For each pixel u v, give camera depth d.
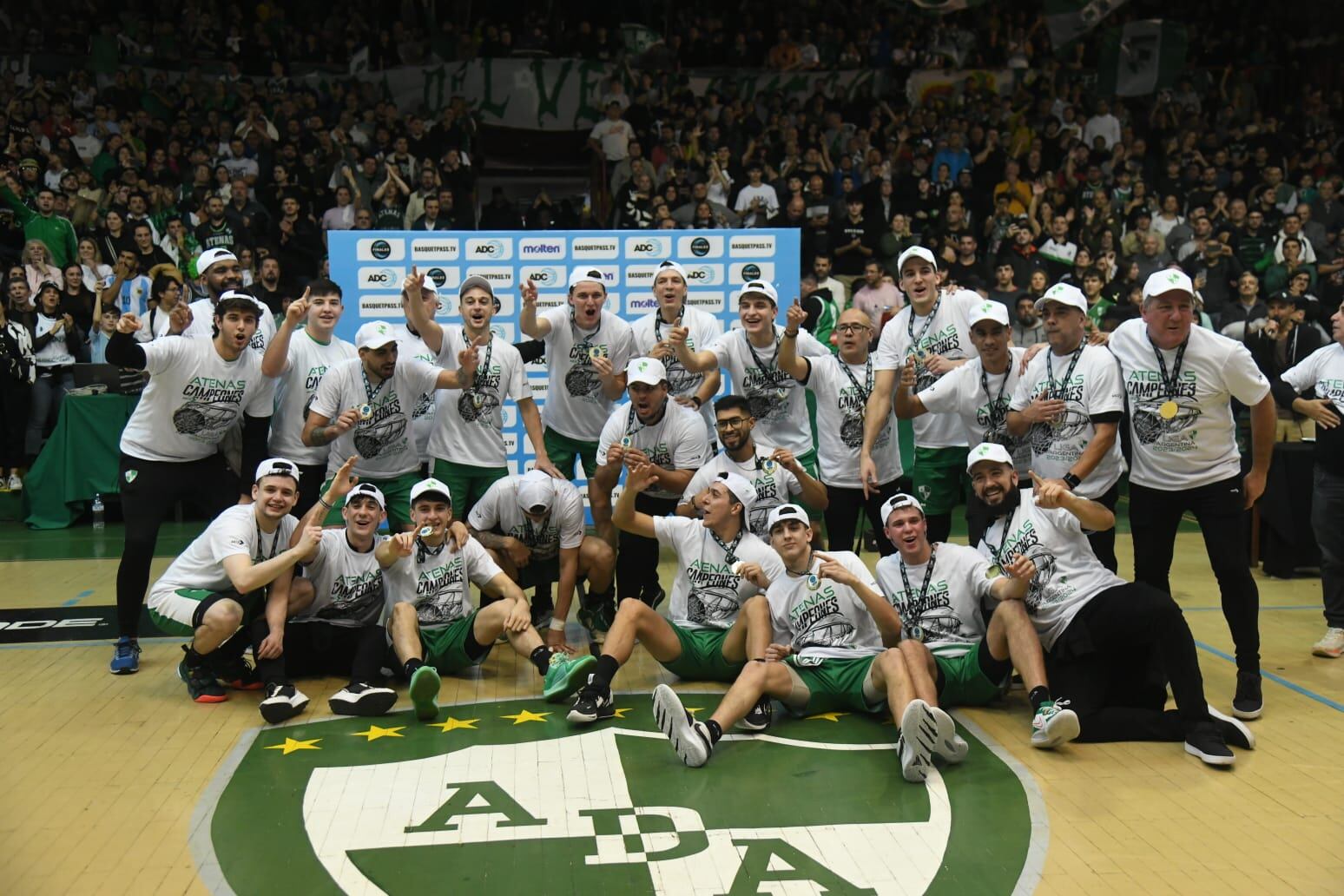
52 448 9.08
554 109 14.13
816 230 11.89
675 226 11.97
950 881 3.29
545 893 3.22
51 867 3.39
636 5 15.42
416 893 3.22
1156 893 3.21
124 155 11.93
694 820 3.72
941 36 15.59
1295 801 3.86
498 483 5.80
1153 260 12.10
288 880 3.31
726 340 6.14
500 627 5.09
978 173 13.37
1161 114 14.80
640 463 5.11
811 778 4.09
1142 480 4.88
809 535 4.91
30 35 13.52
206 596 4.89
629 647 4.86
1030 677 4.34
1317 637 5.96
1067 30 14.65
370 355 5.60
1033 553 4.59
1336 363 5.70
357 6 14.88
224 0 14.66
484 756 4.31
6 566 7.74
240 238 10.93
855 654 4.73
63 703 4.96
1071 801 3.87
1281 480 7.28
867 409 5.80
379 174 12.28
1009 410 5.19
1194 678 4.29
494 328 8.20
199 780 4.09
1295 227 12.15
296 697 4.74
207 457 5.53
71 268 10.01
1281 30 16.38
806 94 14.89
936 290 6.09
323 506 4.92
